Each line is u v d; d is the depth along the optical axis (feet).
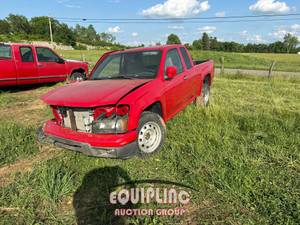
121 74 14.60
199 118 17.02
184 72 16.52
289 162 11.21
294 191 9.18
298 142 13.00
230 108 20.29
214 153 12.12
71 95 11.41
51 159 12.45
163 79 13.75
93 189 9.94
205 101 21.81
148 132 12.09
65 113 11.60
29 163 12.20
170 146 13.20
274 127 15.35
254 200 8.74
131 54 15.21
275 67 90.79
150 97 11.98
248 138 13.96
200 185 9.71
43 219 8.47
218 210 8.45
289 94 27.02
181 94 15.81
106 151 10.33
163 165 11.51
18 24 331.77
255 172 10.27
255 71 73.10
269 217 7.95
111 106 10.56
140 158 11.96
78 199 9.39
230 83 36.76
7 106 23.47
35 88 32.60
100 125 10.57
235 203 8.69
